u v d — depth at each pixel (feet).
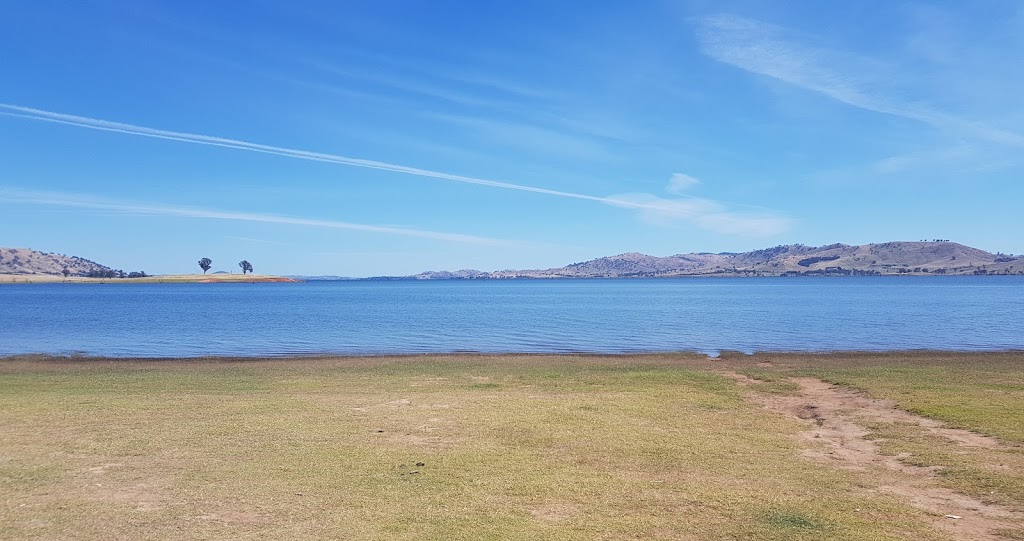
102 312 266.98
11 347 132.87
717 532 27.58
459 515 29.73
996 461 38.45
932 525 28.27
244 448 42.27
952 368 86.07
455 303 349.61
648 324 187.21
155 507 30.83
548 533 27.45
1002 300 316.40
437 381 78.13
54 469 37.24
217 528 28.09
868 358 100.78
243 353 119.85
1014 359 96.73
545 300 380.17
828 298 356.59
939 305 274.98
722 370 87.35
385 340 145.48
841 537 26.89
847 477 35.83
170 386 74.08
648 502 31.63
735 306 284.82
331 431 47.57
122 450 41.65
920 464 38.27
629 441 44.42
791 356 104.94
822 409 57.16
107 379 81.15
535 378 80.07
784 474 36.55
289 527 28.22
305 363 99.81
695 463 38.88
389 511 30.27
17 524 28.50
